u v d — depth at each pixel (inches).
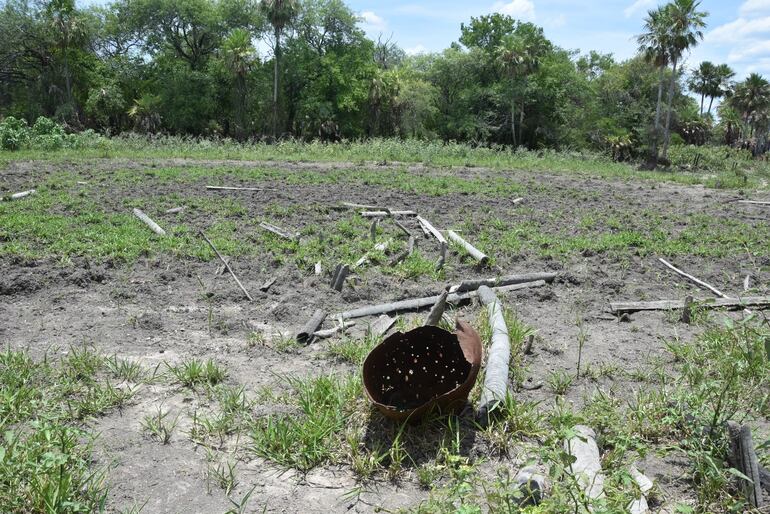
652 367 238.4
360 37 1931.6
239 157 959.0
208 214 482.3
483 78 2112.5
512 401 191.8
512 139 2050.9
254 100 1814.7
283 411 197.6
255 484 163.3
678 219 541.0
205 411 198.4
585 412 194.2
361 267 356.2
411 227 472.7
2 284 296.5
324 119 1839.3
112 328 263.4
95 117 1818.4
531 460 142.3
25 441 166.7
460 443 180.4
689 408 189.2
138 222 438.3
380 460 168.4
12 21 1633.9
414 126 1897.1
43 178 620.4
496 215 530.9
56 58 1731.1
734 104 2536.9
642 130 1911.9
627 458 173.0
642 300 322.0
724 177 1052.5
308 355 245.0
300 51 1844.2
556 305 312.2
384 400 206.2
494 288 323.3
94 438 171.0
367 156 1049.5
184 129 1819.6
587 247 415.2
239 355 243.0
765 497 153.1
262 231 433.1
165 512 150.9
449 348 209.9
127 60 1883.6
